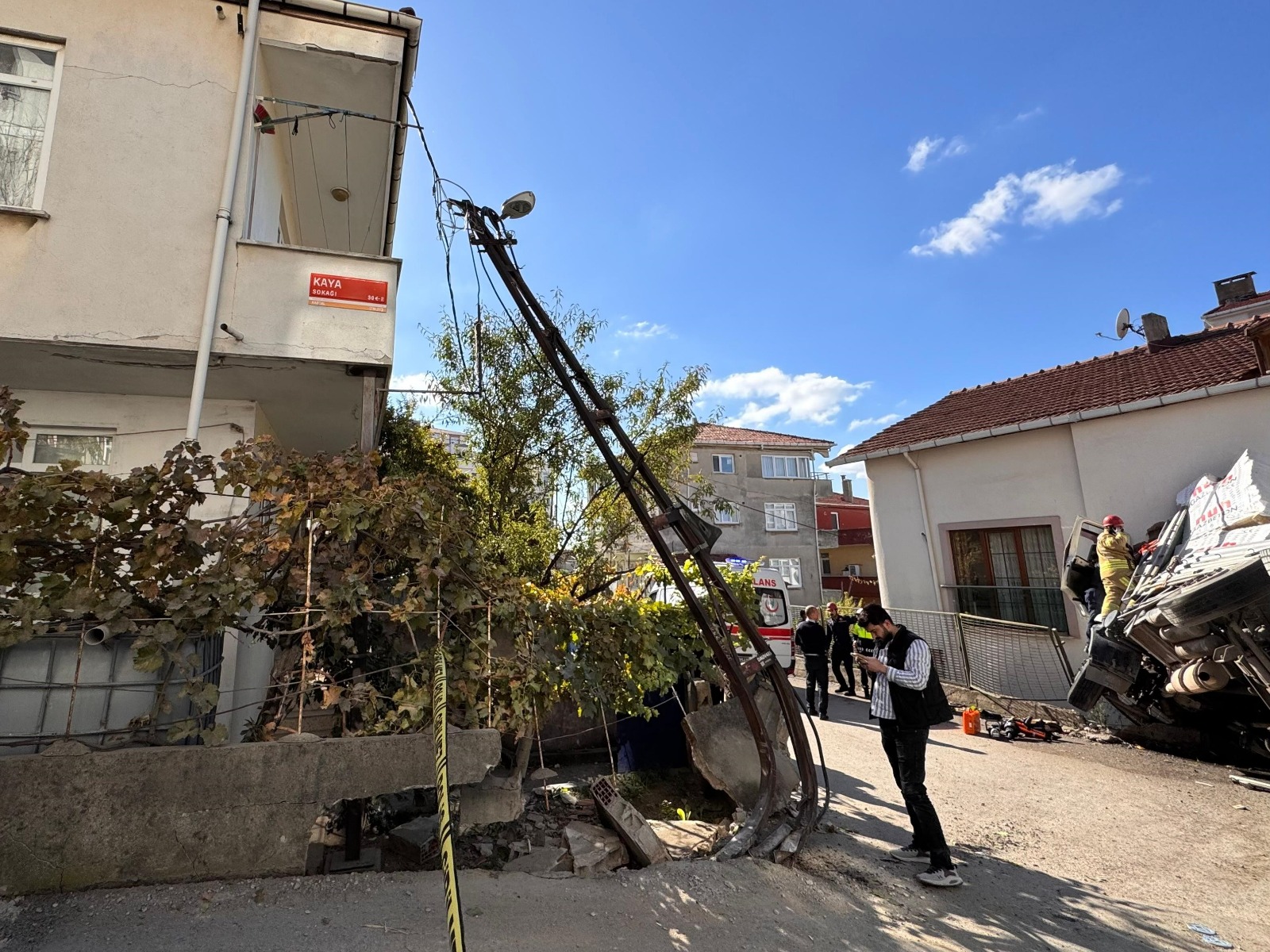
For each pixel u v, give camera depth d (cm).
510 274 504
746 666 492
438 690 289
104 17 591
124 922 288
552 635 482
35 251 538
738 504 2961
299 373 617
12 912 289
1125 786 682
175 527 346
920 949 357
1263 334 1009
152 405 648
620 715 693
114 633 334
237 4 627
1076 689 855
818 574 2962
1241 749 764
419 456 1118
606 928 333
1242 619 668
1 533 311
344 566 399
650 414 836
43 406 621
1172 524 902
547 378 793
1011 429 1218
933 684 477
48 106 575
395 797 513
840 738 895
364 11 654
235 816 336
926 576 1362
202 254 577
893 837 538
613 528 805
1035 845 528
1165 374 1205
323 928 299
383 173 855
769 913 374
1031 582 1213
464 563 423
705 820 561
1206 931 396
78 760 319
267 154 717
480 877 374
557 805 557
